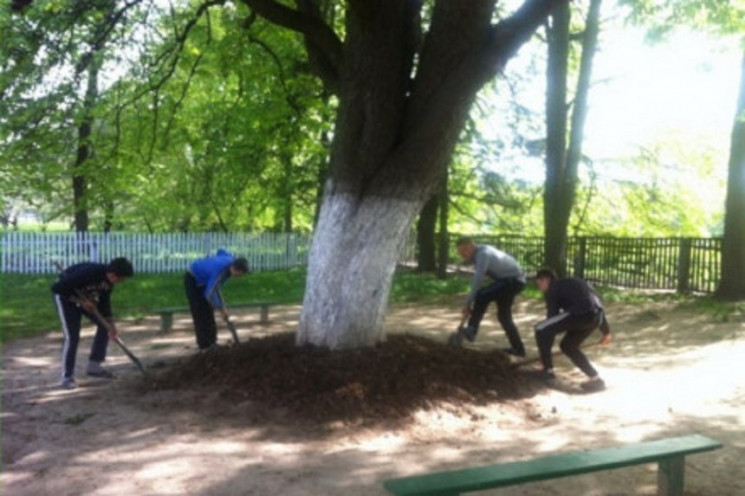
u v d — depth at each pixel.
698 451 4.54
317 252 7.50
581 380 8.14
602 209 25.91
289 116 13.67
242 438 5.89
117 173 16.98
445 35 7.04
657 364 9.07
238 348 7.84
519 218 26.78
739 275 14.14
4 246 21.84
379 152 7.30
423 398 6.60
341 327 7.31
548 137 18.25
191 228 29.75
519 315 13.64
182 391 7.15
